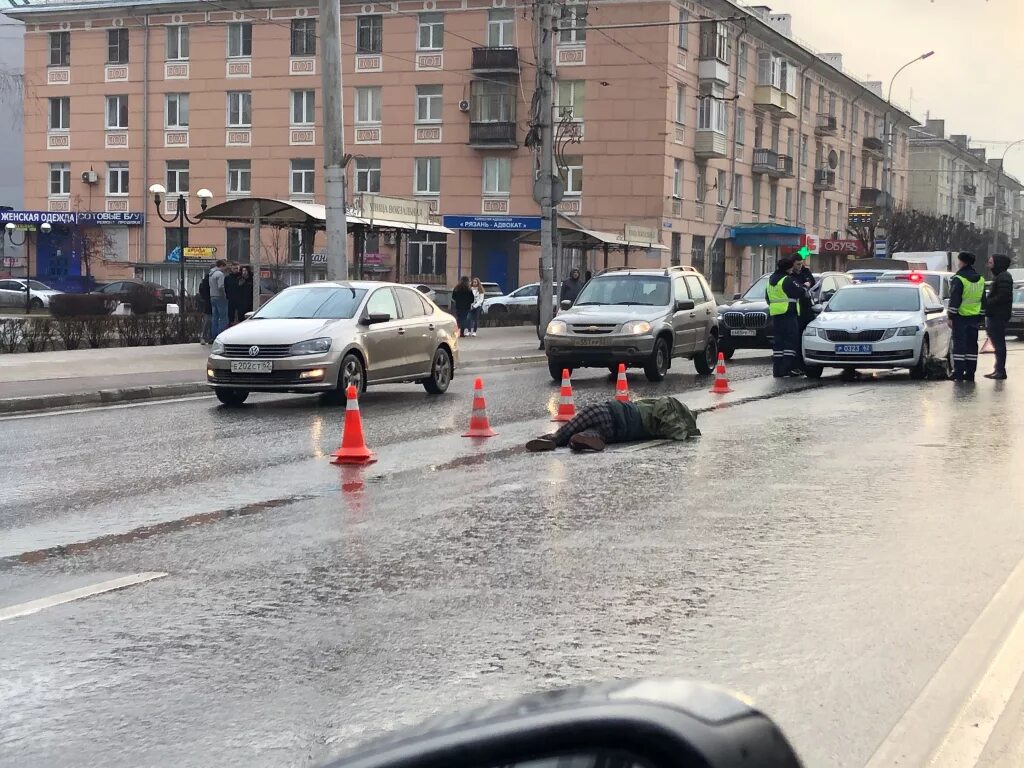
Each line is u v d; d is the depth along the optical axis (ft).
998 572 21.88
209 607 19.92
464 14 166.40
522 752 4.39
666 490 30.81
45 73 186.50
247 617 19.27
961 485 31.35
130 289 159.02
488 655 17.10
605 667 16.46
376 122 171.53
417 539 25.11
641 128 161.17
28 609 19.89
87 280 172.35
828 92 228.43
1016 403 51.62
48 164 187.83
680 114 167.12
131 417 49.90
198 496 30.96
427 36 168.55
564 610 19.45
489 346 96.48
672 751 4.21
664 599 20.08
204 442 41.81
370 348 54.85
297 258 176.55
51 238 189.98
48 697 15.56
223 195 178.19
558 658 16.90
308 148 174.19
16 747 13.87
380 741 4.74
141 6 178.50
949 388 59.06
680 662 16.67
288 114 174.50
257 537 25.58
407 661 16.88
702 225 175.22
